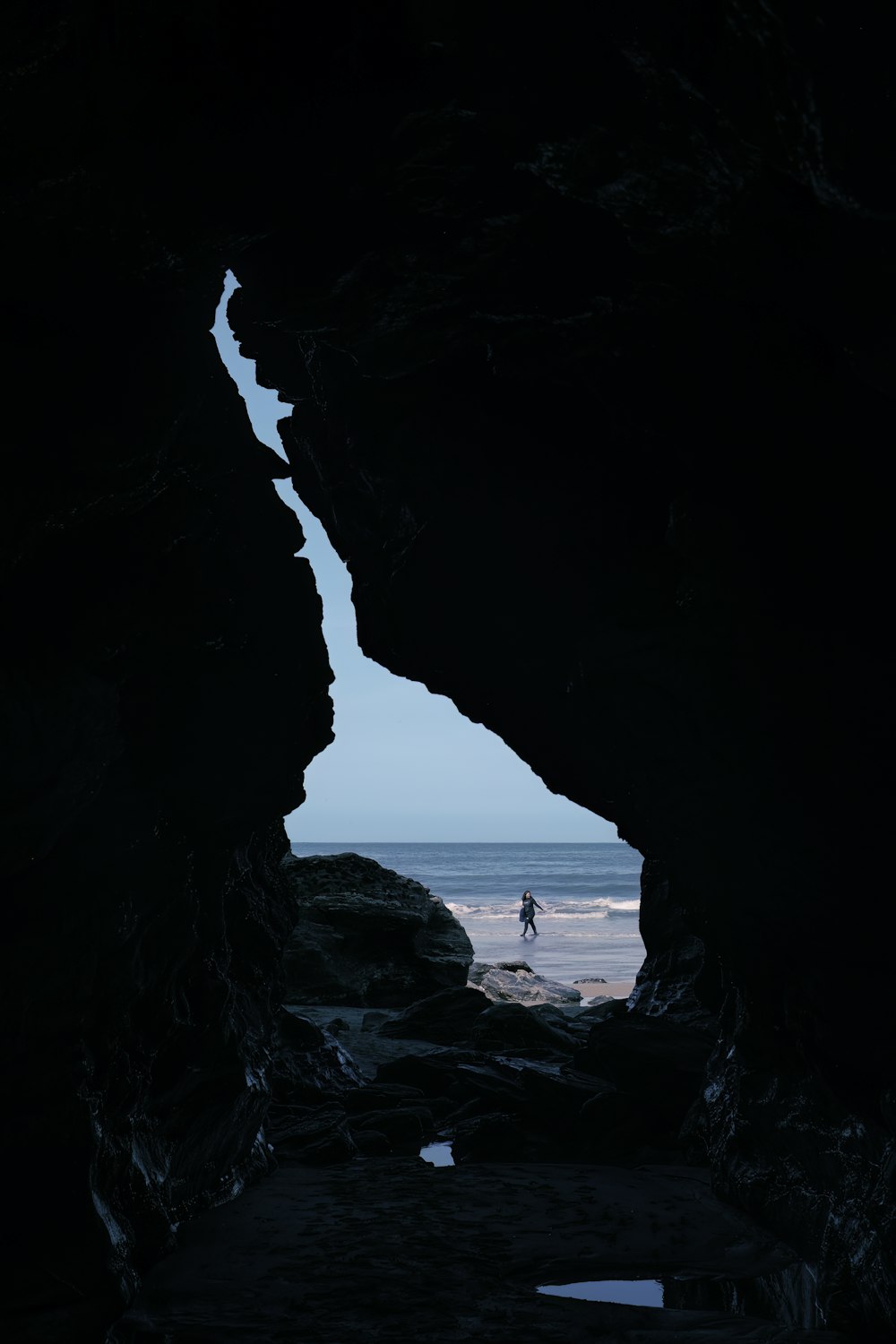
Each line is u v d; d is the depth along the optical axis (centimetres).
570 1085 930
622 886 7725
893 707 458
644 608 583
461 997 1372
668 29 290
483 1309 525
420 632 743
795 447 461
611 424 564
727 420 479
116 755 523
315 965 1608
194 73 339
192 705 626
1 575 421
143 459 454
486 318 493
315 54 335
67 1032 511
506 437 625
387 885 1795
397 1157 866
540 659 687
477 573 672
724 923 644
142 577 521
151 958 605
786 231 341
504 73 335
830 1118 584
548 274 452
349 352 530
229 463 595
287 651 712
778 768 529
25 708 437
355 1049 1248
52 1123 498
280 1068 1029
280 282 463
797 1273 577
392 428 661
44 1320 474
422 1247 613
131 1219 573
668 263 405
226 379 589
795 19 263
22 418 402
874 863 489
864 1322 504
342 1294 540
